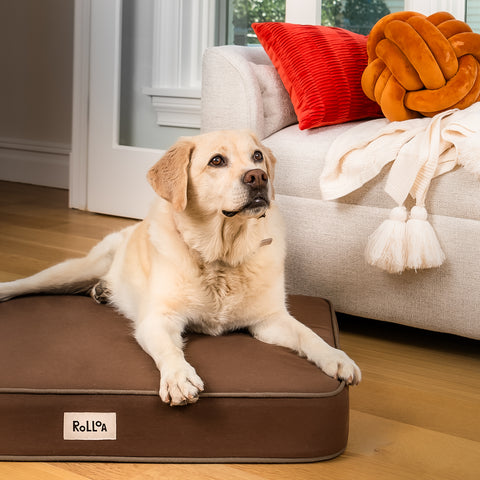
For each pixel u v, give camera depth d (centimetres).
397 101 204
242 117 227
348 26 325
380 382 176
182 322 170
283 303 176
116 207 365
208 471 132
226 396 134
